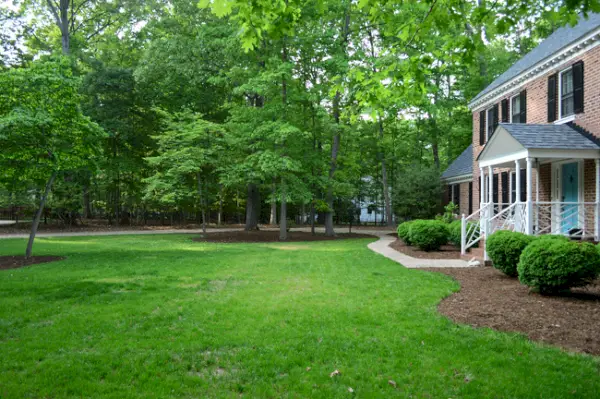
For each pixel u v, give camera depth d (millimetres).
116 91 29953
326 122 23312
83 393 3910
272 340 5305
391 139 38812
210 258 13844
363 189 42875
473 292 8164
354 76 6879
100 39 37188
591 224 13070
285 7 4777
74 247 17875
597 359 4668
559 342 5270
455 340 5281
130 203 33781
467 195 24859
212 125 22766
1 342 5281
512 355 4793
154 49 25547
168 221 40000
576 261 7223
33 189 27734
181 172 22984
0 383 4102
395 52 6301
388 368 4461
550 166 15289
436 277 9797
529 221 12242
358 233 29203
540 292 7840
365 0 5543
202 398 3840
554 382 4090
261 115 22359
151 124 31859
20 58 31484
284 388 4031
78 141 14062
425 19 5398
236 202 40281
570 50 13648
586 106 13164
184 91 29062
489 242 9758
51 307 6988
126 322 6133
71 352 4961
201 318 6309
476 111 21562
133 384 4121
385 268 11383
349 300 7453
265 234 25969
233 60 22797
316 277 9938
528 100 16453
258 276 10117
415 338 5363
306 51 23266
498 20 5387
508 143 13398
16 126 11914
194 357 4781
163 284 9039
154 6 32312
